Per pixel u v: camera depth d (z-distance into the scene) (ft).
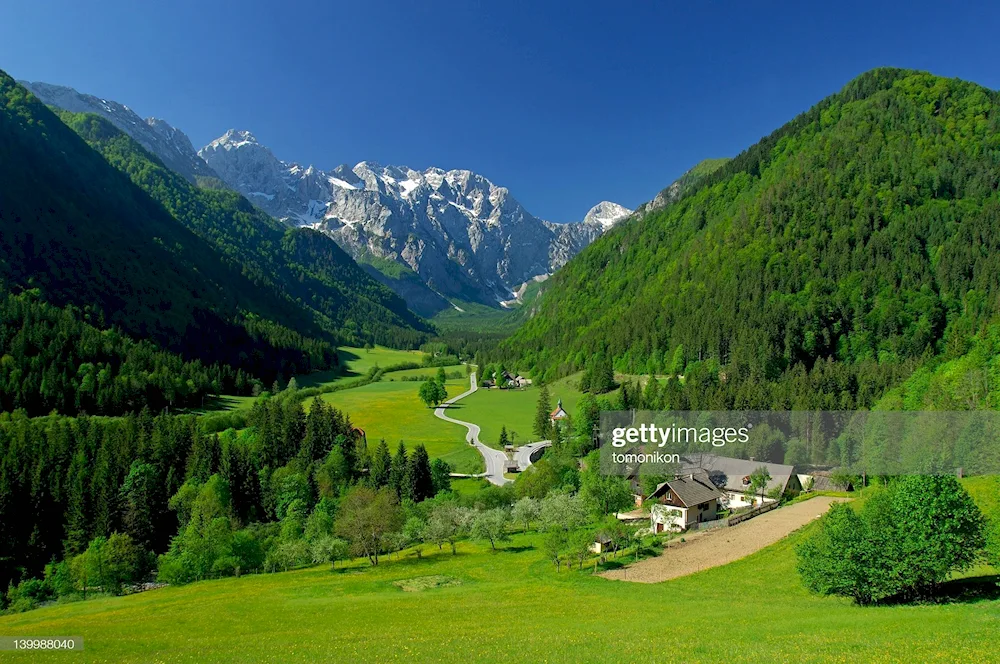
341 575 230.48
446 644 109.70
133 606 197.98
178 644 125.39
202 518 299.79
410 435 531.91
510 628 125.18
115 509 313.32
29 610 220.84
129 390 513.45
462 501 325.21
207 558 257.14
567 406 606.96
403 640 116.57
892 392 403.13
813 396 404.36
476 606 157.07
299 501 340.59
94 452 375.25
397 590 192.85
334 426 458.50
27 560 295.89
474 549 264.52
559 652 98.17
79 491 320.91
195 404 573.74
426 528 266.36
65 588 253.65
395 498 320.50
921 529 126.11
